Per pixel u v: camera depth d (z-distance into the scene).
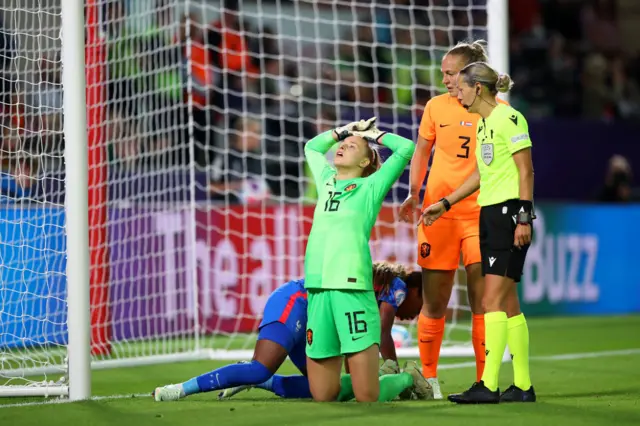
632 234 45.16
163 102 31.56
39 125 25.42
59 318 26.80
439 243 20.42
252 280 36.78
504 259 18.09
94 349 29.02
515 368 18.69
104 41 28.64
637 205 45.41
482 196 18.42
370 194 18.64
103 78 28.81
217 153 40.50
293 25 46.31
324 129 43.19
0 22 27.58
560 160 46.94
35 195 26.08
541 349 31.03
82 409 17.67
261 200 38.34
